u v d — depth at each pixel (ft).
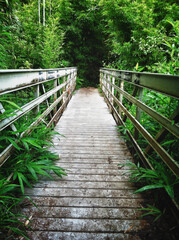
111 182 5.71
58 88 11.85
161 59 14.03
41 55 14.74
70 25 29.50
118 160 7.24
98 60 36.65
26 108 6.11
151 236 3.71
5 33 7.76
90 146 8.59
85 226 3.95
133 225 4.00
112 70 13.91
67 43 30.04
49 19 18.60
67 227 3.91
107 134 10.25
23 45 13.51
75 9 30.83
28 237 3.64
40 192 5.12
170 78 4.18
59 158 7.31
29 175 5.29
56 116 11.69
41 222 4.03
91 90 31.07
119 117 11.02
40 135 6.96
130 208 4.56
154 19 15.35
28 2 19.10
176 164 3.87
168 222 4.08
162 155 4.59
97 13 30.30
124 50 16.58
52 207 4.52
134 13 16.03
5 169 5.06
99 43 34.71
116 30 18.61
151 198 4.96
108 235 3.74
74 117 13.67
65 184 5.55
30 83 6.54
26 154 5.78
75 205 4.62
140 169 5.61
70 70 20.24
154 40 13.28
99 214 4.32
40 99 7.75
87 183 5.63
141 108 6.40
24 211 4.36
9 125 5.09
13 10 11.80
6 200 4.39
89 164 6.88
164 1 15.70
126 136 9.27
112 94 14.44
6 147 5.11
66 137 9.70
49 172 6.22
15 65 12.04
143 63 15.93
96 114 14.65
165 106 7.03
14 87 5.11
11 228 3.57
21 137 5.72
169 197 4.27
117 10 16.34
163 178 4.68
